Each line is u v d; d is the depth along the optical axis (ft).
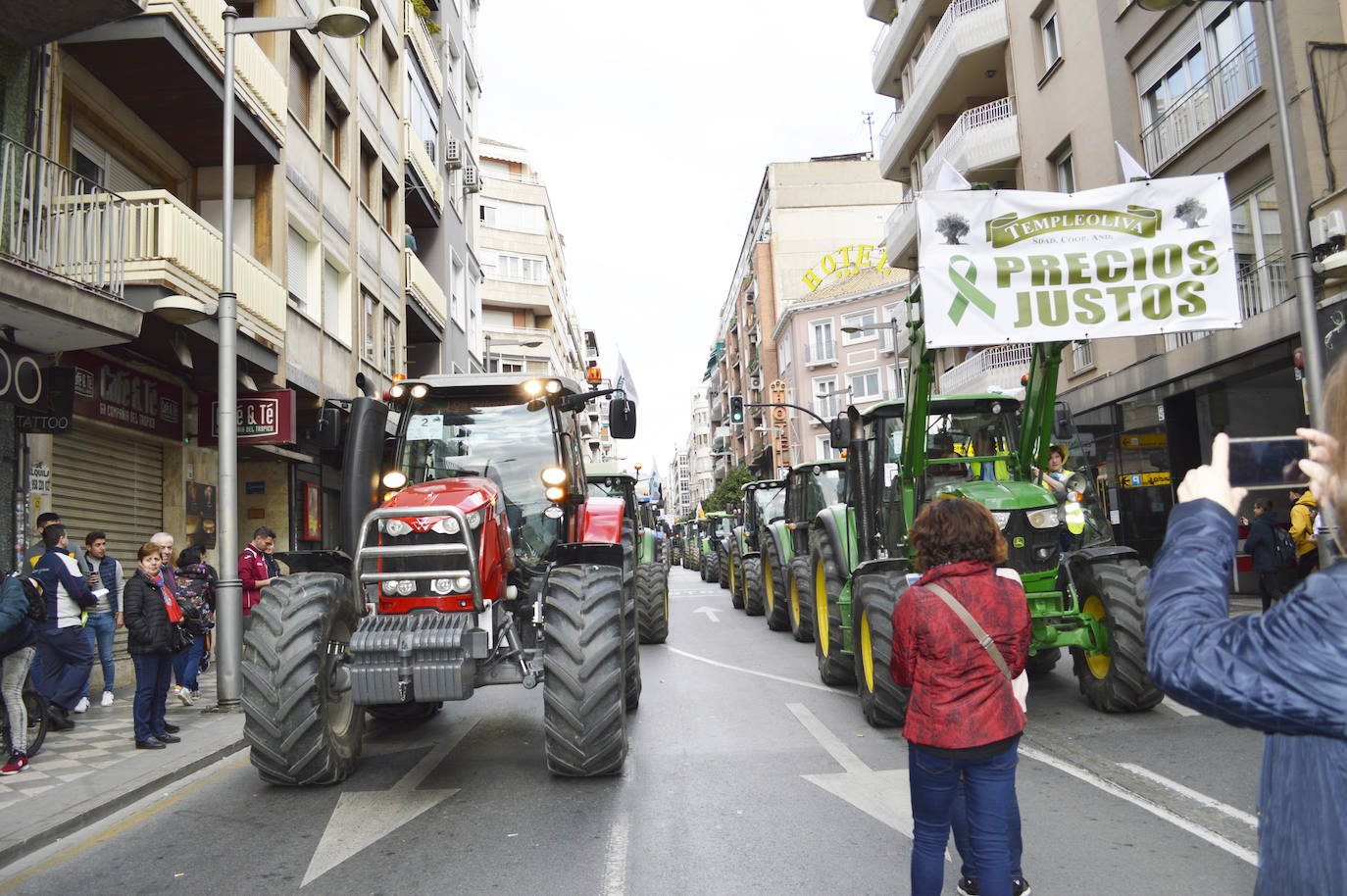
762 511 58.13
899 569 23.54
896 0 91.04
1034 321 22.09
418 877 13.35
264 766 17.98
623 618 18.88
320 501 57.31
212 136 40.40
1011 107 68.80
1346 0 40.63
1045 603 22.62
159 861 14.61
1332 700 3.95
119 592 31.17
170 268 31.73
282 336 42.29
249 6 44.57
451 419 22.71
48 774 20.07
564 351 214.07
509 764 20.31
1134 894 11.81
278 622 18.42
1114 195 22.38
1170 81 51.06
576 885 12.83
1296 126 40.78
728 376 266.98
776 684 29.89
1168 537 4.89
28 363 28.32
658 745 21.54
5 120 29.43
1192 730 20.65
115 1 28.78
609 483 48.29
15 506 29.12
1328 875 3.99
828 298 167.12
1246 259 45.01
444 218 87.51
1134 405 54.95
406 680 16.74
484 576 18.25
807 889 12.39
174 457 39.96
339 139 56.95
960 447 26.81
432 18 87.51
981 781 9.66
